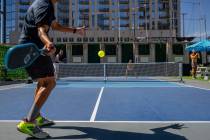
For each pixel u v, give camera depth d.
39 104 4.39
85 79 22.47
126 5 101.69
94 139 4.26
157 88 13.24
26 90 12.30
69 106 7.61
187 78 23.19
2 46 17.88
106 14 101.69
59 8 97.50
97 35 88.06
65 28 5.30
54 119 5.78
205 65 25.77
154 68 26.20
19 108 7.35
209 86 14.47
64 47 40.22
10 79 18.72
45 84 4.52
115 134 4.54
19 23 80.00
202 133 4.58
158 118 5.88
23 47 4.20
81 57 40.59
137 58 41.53
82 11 100.62
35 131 4.27
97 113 6.50
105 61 40.94
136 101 8.57
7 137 4.38
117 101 8.58
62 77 25.05
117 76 26.17
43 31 4.32
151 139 4.25
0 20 41.16
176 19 99.38
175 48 41.53
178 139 4.25
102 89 12.73
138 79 22.48
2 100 8.95
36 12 4.39
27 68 4.50
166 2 100.12
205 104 7.91
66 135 4.47
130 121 5.54
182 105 7.73
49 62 4.50
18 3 80.31
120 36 87.62
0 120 5.72
